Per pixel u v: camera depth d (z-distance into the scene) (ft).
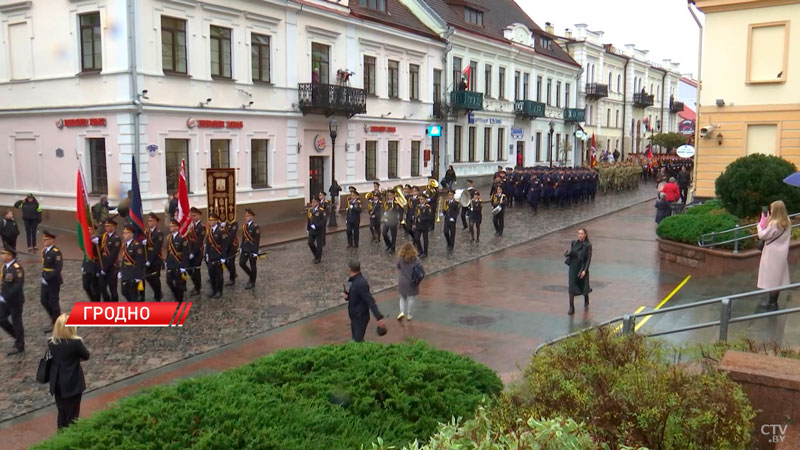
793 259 48.85
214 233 47.03
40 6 74.54
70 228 75.87
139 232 44.62
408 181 116.37
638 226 84.23
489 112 140.46
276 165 87.40
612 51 210.18
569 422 11.53
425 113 120.88
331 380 18.06
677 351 19.49
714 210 60.59
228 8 78.23
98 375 31.40
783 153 73.15
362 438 15.12
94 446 13.42
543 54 160.66
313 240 60.39
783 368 15.96
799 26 70.49
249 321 40.88
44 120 76.64
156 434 13.96
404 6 125.29
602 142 201.46
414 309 43.45
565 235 77.41
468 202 81.25
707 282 49.21
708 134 77.30
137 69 68.80
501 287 50.11
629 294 46.73
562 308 43.34
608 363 17.03
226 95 79.36
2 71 79.30
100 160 73.15
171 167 74.02
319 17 92.68
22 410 27.35
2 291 34.47
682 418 13.32
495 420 14.40
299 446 14.05
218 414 14.83
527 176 106.73
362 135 103.76
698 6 75.82
